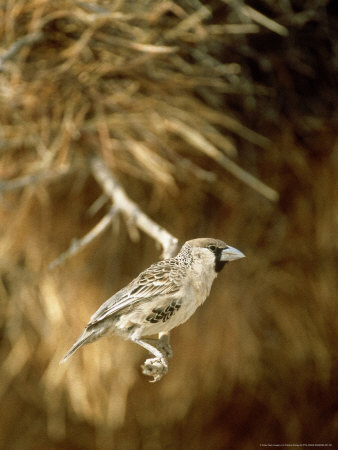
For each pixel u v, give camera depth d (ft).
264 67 29.84
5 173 26.71
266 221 29.09
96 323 18.61
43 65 25.99
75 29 25.79
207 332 28.81
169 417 29.94
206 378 29.14
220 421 30.71
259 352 29.09
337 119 29.84
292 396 30.78
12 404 30.07
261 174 29.19
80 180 28.04
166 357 19.12
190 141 26.86
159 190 27.73
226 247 19.16
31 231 28.02
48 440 30.63
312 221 29.01
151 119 25.93
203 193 28.81
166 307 18.39
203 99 28.35
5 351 29.40
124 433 30.42
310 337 29.48
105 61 25.68
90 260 28.40
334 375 30.55
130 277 28.43
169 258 19.65
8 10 24.86
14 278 28.50
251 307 29.04
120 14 23.91
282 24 29.60
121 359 27.99
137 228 28.73
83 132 26.18
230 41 28.76
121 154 26.91
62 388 28.94
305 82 30.22
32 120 26.00
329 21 30.40
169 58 26.89
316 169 29.19
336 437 31.83
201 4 27.94
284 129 29.66
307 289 29.30
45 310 28.14
